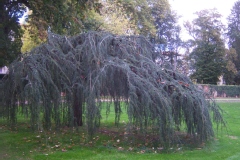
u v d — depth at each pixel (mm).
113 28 23797
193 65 46906
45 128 8180
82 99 8469
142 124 7715
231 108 23203
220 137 10305
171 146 8133
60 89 8484
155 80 8336
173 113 8180
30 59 8188
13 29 13945
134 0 26859
